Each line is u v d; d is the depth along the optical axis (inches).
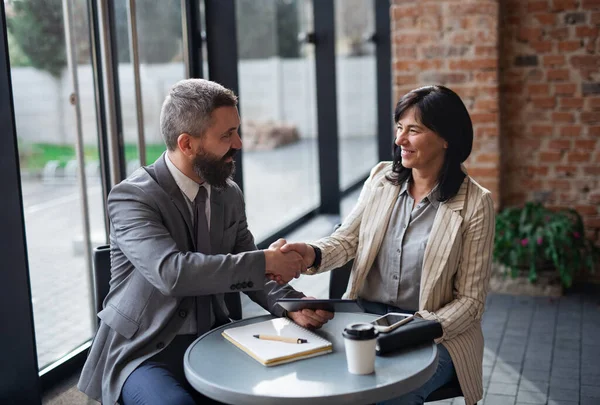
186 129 92.9
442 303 99.1
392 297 102.3
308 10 279.7
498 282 198.8
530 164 208.4
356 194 339.3
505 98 207.5
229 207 101.3
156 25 161.8
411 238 101.3
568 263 191.5
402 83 207.0
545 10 200.4
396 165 105.3
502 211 206.8
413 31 203.9
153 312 92.0
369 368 75.3
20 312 108.7
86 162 141.9
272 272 91.4
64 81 135.9
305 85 283.4
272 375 75.4
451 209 99.0
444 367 94.5
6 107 103.9
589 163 203.0
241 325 91.5
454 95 99.1
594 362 149.6
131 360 90.9
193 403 84.5
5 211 106.6
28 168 130.3
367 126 335.0
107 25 138.1
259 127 239.5
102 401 91.9
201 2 180.9
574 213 201.3
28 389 110.7
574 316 177.8
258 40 235.0
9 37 124.3
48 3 131.6
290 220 271.0
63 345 140.6
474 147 204.1
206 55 183.2
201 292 87.7
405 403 90.9
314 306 89.2
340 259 106.2
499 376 144.3
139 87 144.1
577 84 201.0
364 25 321.4
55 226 136.9
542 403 132.0
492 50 198.7
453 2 199.5
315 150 292.4
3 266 108.1
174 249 89.4
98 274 101.2
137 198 93.2
